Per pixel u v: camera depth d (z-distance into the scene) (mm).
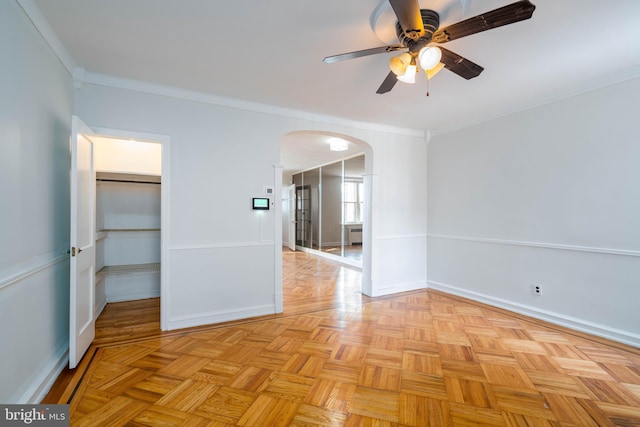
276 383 1964
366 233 4113
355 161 6219
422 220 4441
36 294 1797
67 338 2285
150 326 2912
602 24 1872
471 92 2955
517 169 3330
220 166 3059
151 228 3854
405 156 4277
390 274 4156
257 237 3238
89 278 2424
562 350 2432
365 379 2014
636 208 2490
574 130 2859
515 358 2303
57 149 2115
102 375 2033
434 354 2365
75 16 1788
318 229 7586
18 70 1581
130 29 1930
